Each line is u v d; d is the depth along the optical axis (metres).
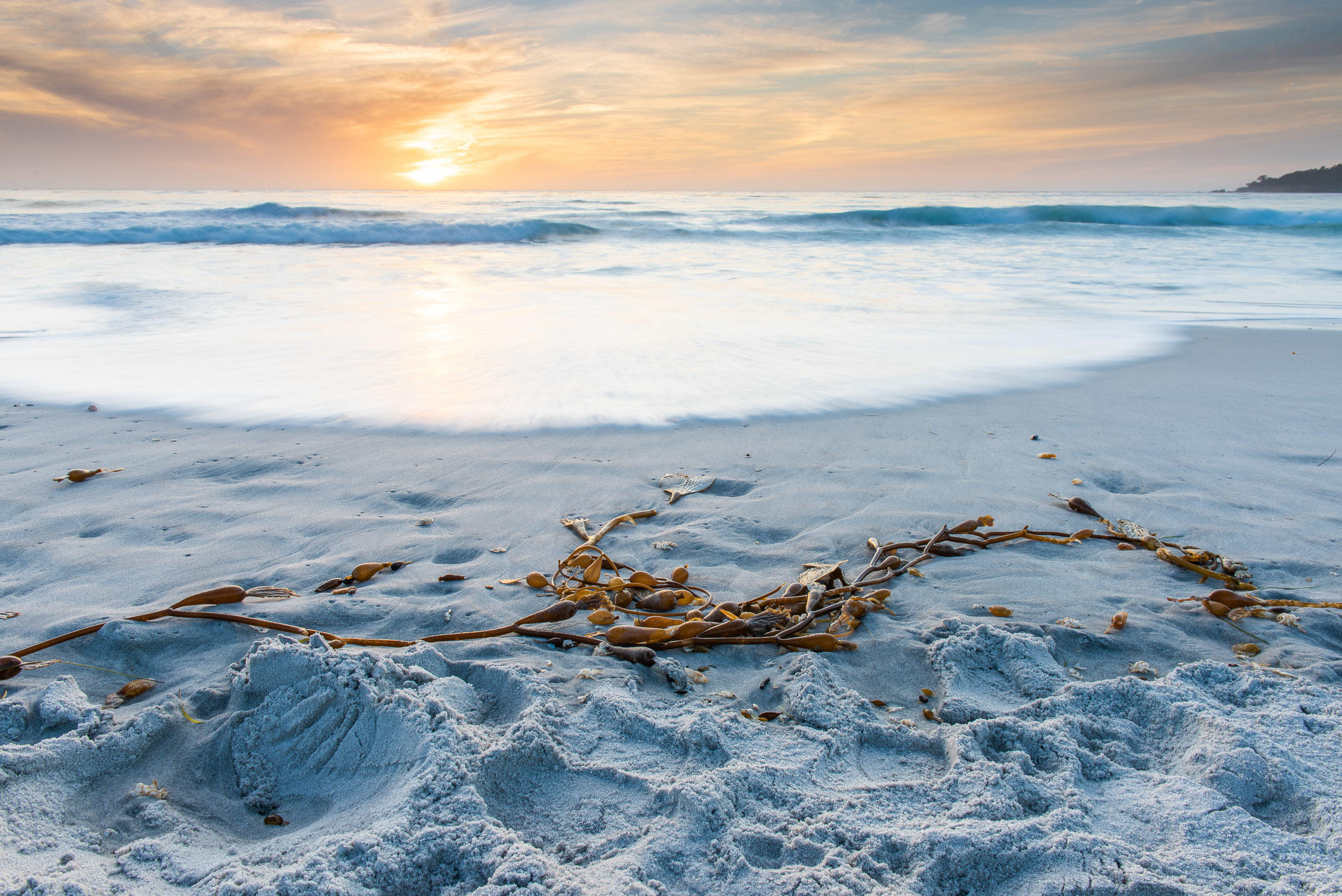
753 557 3.03
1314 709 1.99
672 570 2.93
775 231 20.66
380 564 2.85
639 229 19.83
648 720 1.97
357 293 9.81
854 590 2.70
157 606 2.58
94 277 10.63
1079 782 1.79
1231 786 1.73
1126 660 2.34
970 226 22.16
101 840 1.61
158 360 6.21
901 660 2.33
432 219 20.50
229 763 1.86
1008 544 3.14
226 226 16.28
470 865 1.52
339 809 1.71
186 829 1.64
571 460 4.12
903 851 1.56
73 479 3.76
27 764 1.69
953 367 6.29
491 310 8.62
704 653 2.38
